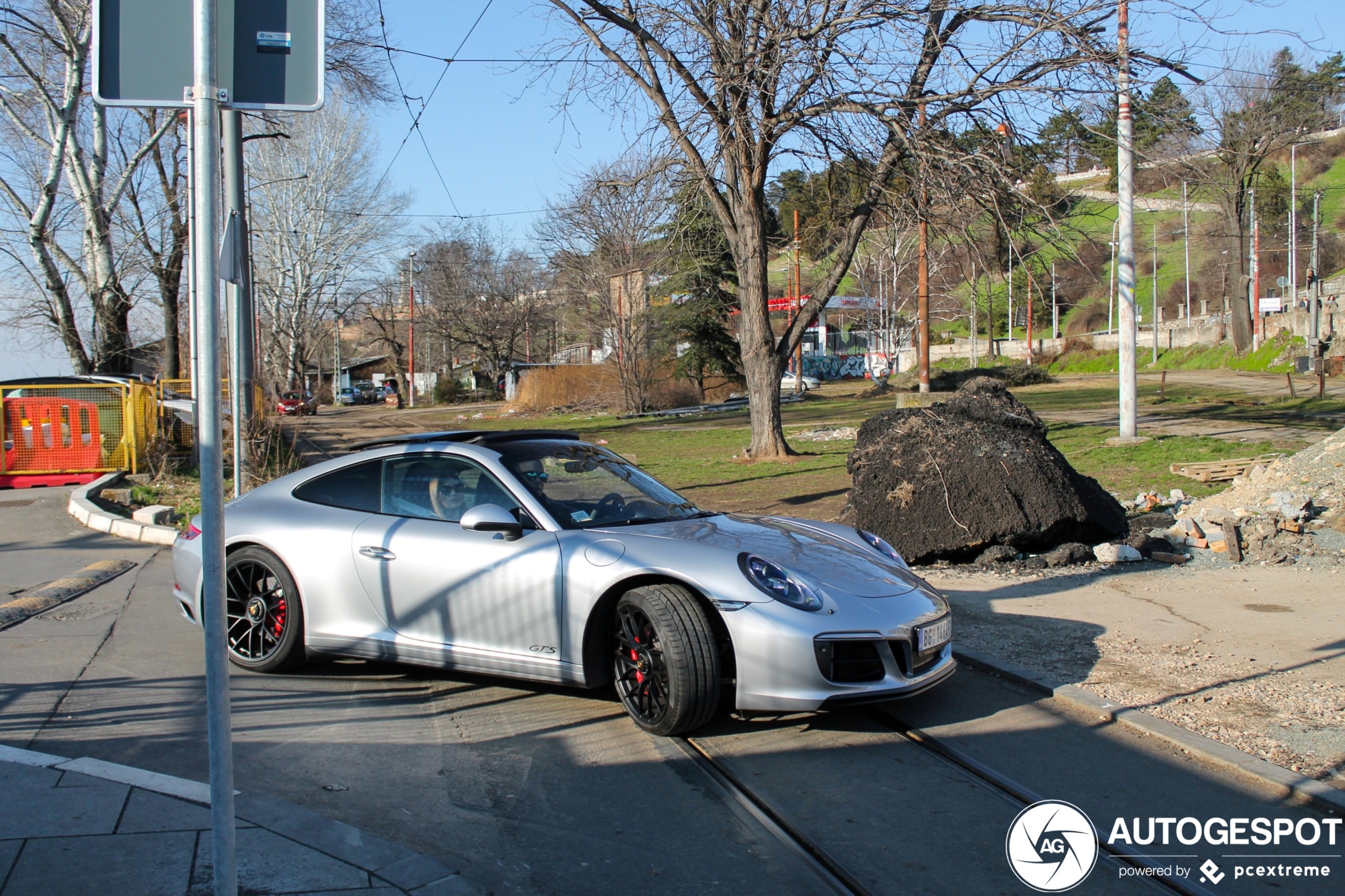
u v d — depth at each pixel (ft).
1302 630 19.74
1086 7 39.81
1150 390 118.32
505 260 221.05
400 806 12.44
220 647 8.38
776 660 14.02
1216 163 64.44
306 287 140.87
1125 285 53.26
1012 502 26.78
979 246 46.83
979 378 30.32
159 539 33.81
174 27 8.63
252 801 12.00
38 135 71.41
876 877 10.67
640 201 53.88
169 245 80.12
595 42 48.06
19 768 12.62
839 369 230.48
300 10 8.79
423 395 257.55
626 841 11.57
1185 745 13.98
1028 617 21.56
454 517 17.17
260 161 131.03
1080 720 15.44
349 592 17.30
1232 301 174.40
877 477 28.45
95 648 19.79
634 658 15.07
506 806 12.51
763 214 57.06
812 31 43.16
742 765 13.85
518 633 15.81
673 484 50.60
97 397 49.67
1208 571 25.50
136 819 11.28
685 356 134.21
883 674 14.53
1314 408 75.82
